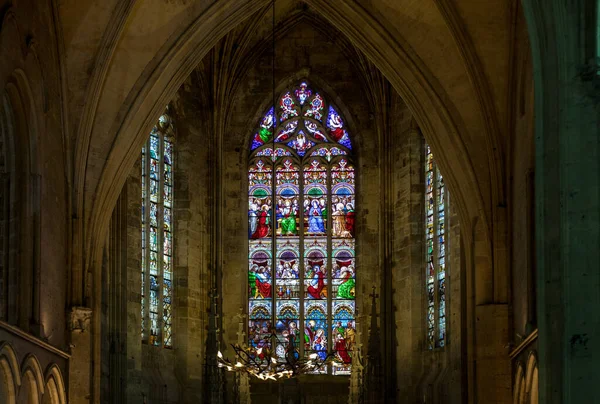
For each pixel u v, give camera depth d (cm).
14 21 3228
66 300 3741
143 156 4878
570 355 2288
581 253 2320
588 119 2372
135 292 4581
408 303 4994
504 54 3816
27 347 3269
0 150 3381
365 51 4028
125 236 4506
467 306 3912
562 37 2409
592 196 2338
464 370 3966
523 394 3597
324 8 4003
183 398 4856
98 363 3788
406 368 4938
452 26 3791
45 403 3519
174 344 4925
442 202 4919
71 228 3784
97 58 3778
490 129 3878
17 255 3344
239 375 4831
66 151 3791
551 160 2397
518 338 3669
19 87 3338
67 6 3688
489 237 3875
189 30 3919
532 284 3503
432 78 3938
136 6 3788
